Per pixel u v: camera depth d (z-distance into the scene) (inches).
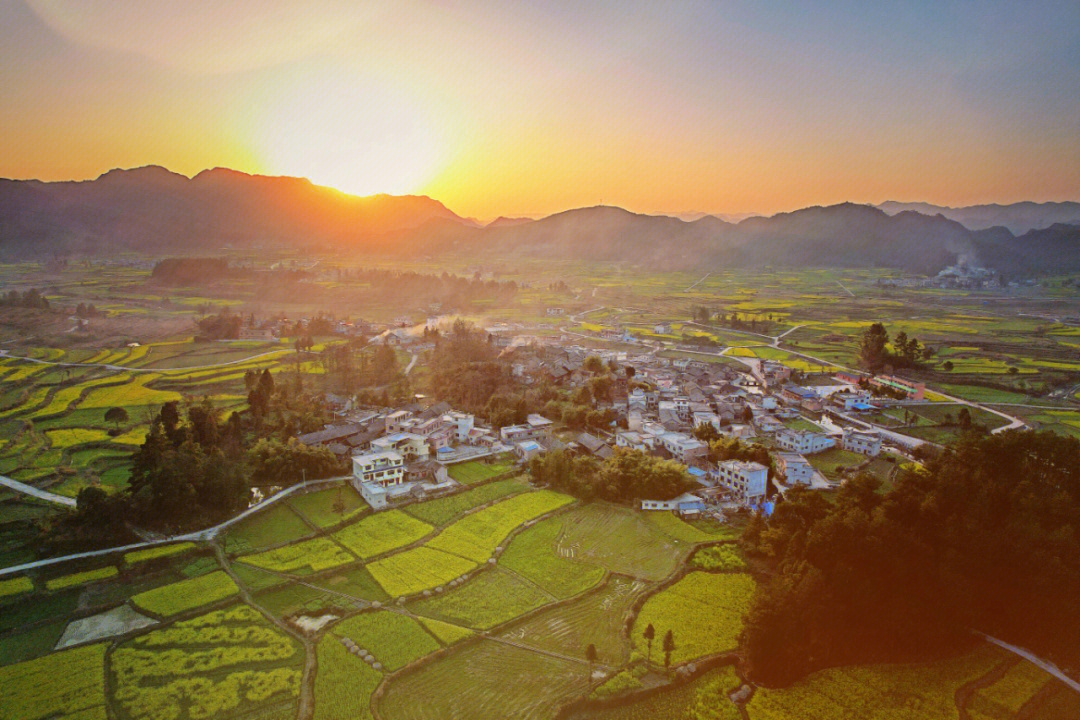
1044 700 2674.7
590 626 3034.0
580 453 5255.9
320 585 3321.9
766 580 3457.2
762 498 4471.0
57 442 5255.9
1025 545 3120.1
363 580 3376.0
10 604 3061.0
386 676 2632.9
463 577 3400.6
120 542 3609.7
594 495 4409.5
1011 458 3639.3
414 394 7130.9
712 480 4763.8
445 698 2544.3
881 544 3105.3
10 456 4911.4
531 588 3334.2
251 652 2773.1
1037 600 3036.4
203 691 2539.4
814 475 4918.8
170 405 4990.2
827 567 3147.1
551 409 6417.3
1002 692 2714.1
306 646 2822.3
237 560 3531.0
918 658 2940.5
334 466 4694.9
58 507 4040.4
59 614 3024.1
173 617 3006.9
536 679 2659.9
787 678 2723.9
